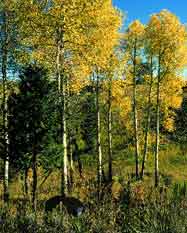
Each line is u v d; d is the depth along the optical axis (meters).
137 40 33.22
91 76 27.59
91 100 33.31
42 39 21.14
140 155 42.06
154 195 7.61
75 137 34.19
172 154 43.91
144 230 6.32
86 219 6.55
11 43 23.23
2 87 24.06
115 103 32.59
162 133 48.06
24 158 21.25
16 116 21.30
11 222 6.58
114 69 29.02
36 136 21.08
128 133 40.62
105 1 20.95
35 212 6.78
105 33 22.50
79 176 32.19
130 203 7.37
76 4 19.91
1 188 24.17
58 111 21.89
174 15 31.70
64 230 6.38
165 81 33.25
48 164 21.58
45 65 21.98
